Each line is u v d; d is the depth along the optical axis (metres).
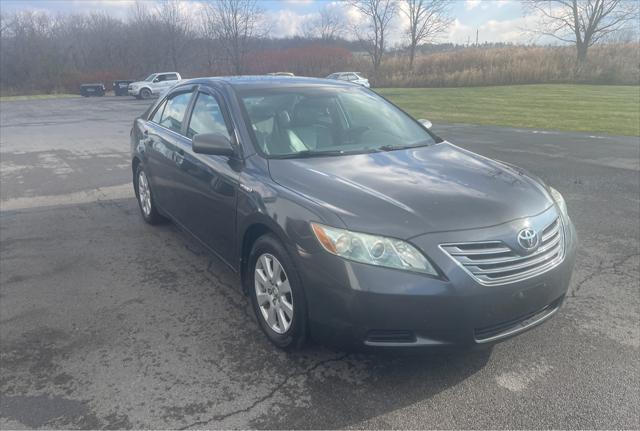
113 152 10.87
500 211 2.82
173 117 4.91
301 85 4.42
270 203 3.04
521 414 2.60
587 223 5.67
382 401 2.70
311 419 2.57
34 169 8.89
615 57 38.81
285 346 3.07
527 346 3.21
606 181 7.64
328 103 4.24
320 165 3.36
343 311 2.63
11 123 18.52
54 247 4.98
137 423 2.54
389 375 2.92
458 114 19.08
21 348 3.21
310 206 2.82
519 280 2.69
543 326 3.45
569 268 3.00
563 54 42.44
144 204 5.68
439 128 14.66
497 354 3.12
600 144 11.16
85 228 5.55
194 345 3.23
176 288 4.05
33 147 11.77
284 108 3.99
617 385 2.82
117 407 2.66
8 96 49.94
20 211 6.23
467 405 2.67
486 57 43.84
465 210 2.78
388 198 2.85
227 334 3.36
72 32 66.19
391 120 4.36
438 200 2.87
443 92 32.91
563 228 3.10
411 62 48.25
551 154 9.91
